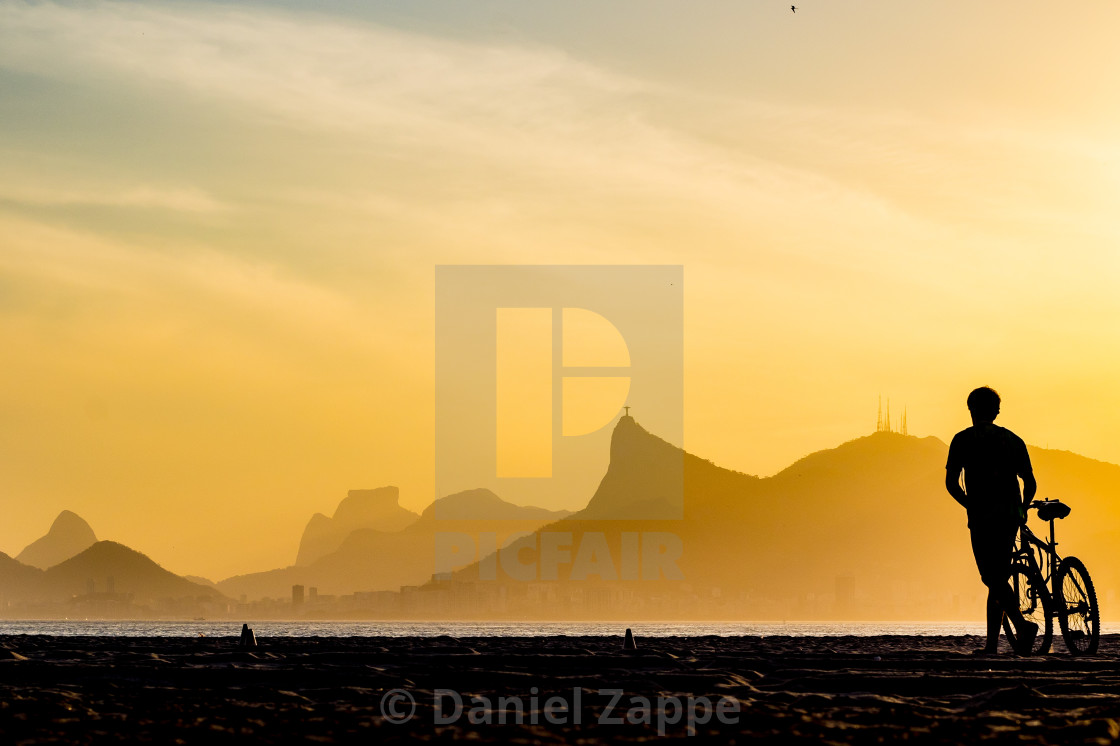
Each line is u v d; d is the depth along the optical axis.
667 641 30.77
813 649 25.08
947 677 15.33
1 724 10.71
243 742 9.66
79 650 23.56
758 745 9.48
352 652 20.81
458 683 15.09
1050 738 9.71
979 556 25.17
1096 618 23.22
